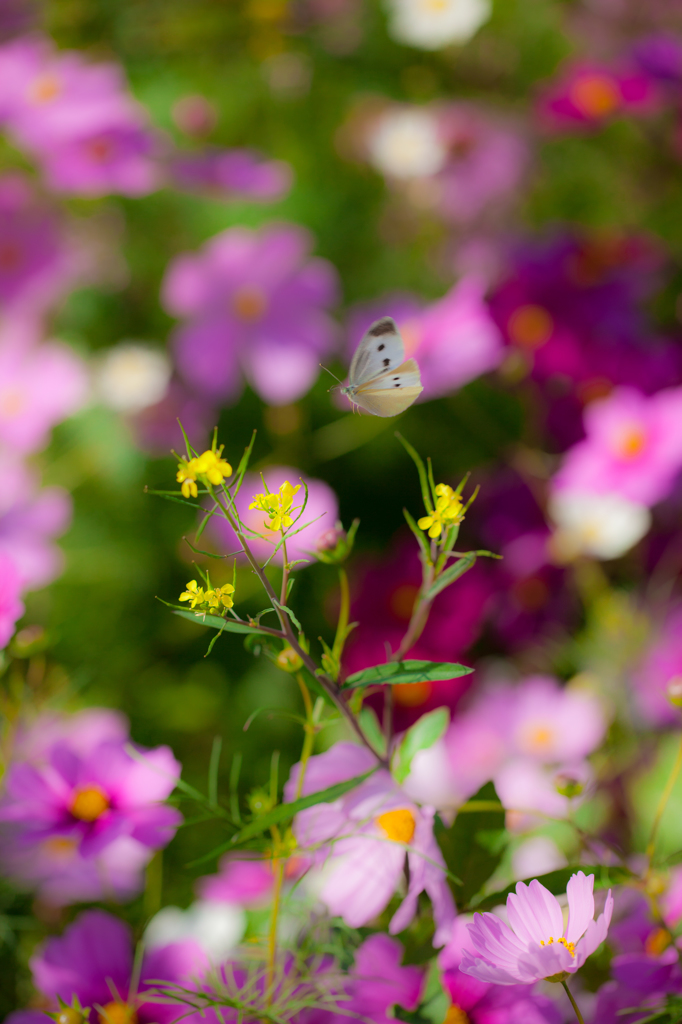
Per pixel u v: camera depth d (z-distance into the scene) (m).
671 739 1.85
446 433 2.45
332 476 2.42
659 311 2.55
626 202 2.81
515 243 2.38
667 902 1.66
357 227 2.70
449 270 2.72
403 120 2.75
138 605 2.24
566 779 1.62
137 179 2.22
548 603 2.10
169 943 1.67
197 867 1.84
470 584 1.97
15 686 1.79
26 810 1.64
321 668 1.58
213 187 2.29
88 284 2.55
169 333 2.55
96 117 2.15
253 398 2.47
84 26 2.68
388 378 1.59
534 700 1.89
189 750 2.05
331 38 2.85
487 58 3.03
